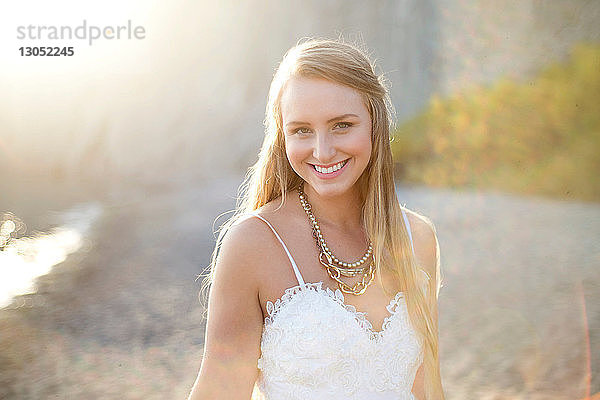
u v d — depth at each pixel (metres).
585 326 6.11
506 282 7.80
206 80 28.81
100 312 7.93
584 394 4.61
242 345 2.03
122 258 11.07
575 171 14.70
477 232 10.55
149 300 8.35
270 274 2.04
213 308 2.04
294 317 2.00
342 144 2.00
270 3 27.78
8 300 8.66
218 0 28.73
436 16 21.12
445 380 5.23
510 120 16.94
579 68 16.91
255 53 28.14
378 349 2.06
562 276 7.82
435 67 20.41
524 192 14.52
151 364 6.13
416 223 2.36
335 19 25.31
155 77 30.05
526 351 5.64
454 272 8.41
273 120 2.17
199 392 2.02
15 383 5.67
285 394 2.00
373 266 2.13
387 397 2.07
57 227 15.29
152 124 29.27
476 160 17.28
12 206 19.17
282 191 2.16
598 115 16.11
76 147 30.66
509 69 18.31
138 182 24.53
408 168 18.09
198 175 25.36
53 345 6.73
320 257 2.10
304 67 1.97
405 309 2.14
